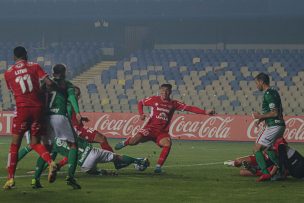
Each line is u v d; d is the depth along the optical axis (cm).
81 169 2586
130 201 1911
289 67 7775
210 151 4431
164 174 2708
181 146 4944
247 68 7738
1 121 5925
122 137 5669
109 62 8619
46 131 2188
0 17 9506
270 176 2478
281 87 7175
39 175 2161
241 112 6619
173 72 7731
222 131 5572
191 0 9331
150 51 8456
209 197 2017
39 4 9619
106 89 7350
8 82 2152
